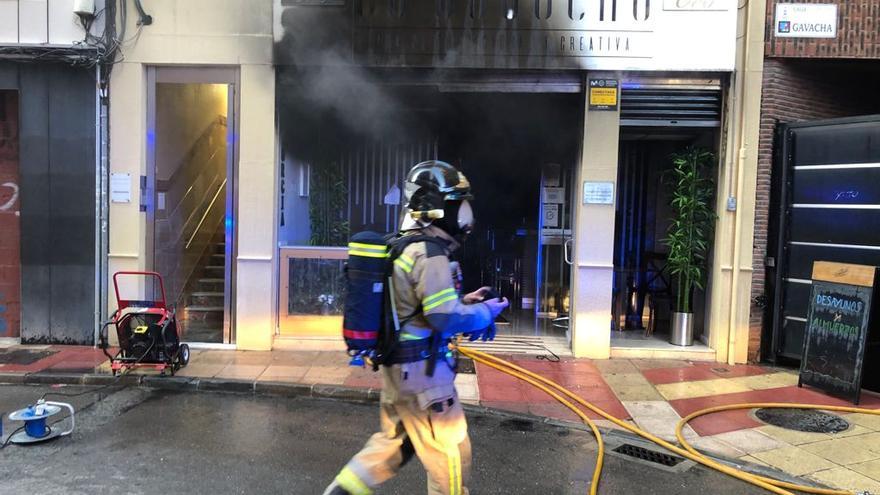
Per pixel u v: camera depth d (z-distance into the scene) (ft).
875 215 20.10
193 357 22.81
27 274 23.90
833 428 16.61
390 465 9.79
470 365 22.41
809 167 21.62
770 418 17.35
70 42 23.17
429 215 9.43
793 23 22.16
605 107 22.70
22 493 12.22
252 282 23.79
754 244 22.81
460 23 22.53
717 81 22.90
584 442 15.75
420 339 9.32
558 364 22.56
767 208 22.77
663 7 22.18
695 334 25.52
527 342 25.31
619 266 28.17
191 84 25.71
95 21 23.13
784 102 22.76
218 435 15.74
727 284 23.07
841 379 18.72
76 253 23.77
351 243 9.57
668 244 24.39
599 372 21.66
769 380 20.85
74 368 20.89
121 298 23.90
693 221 23.70
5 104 24.59
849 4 22.15
